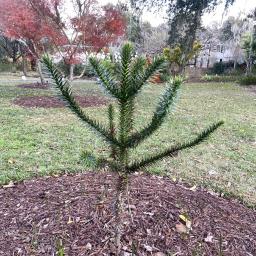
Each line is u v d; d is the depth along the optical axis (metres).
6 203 2.83
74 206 2.64
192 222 2.53
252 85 17.81
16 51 25.50
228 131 6.42
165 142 5.31
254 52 23.28
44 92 11.02
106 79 1.75
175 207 2.69
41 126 6.01
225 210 2.90
